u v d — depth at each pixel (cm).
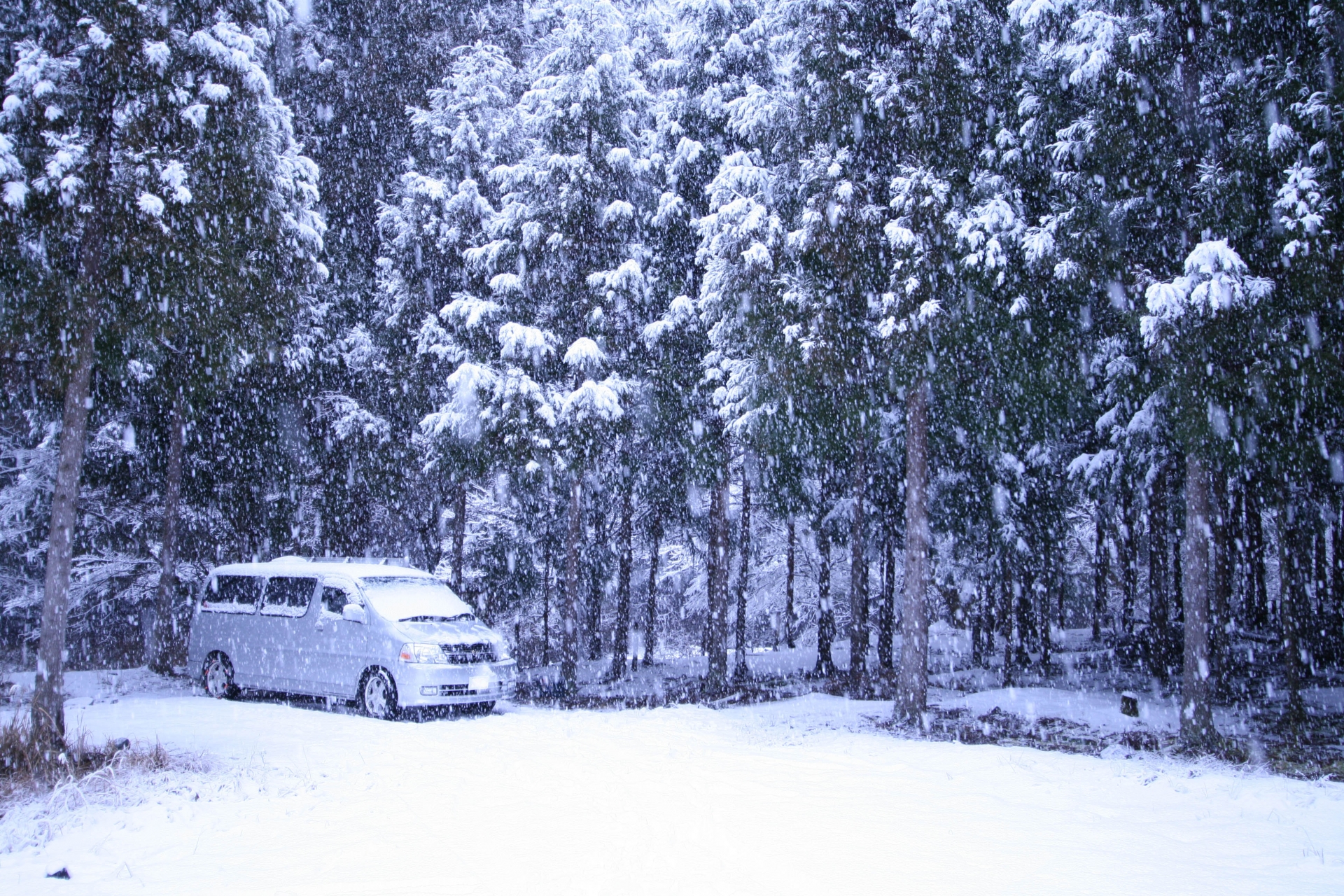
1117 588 3378
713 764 904
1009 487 1838
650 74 1983
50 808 677
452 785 779
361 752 953
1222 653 1562
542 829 620
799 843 579
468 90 2073
